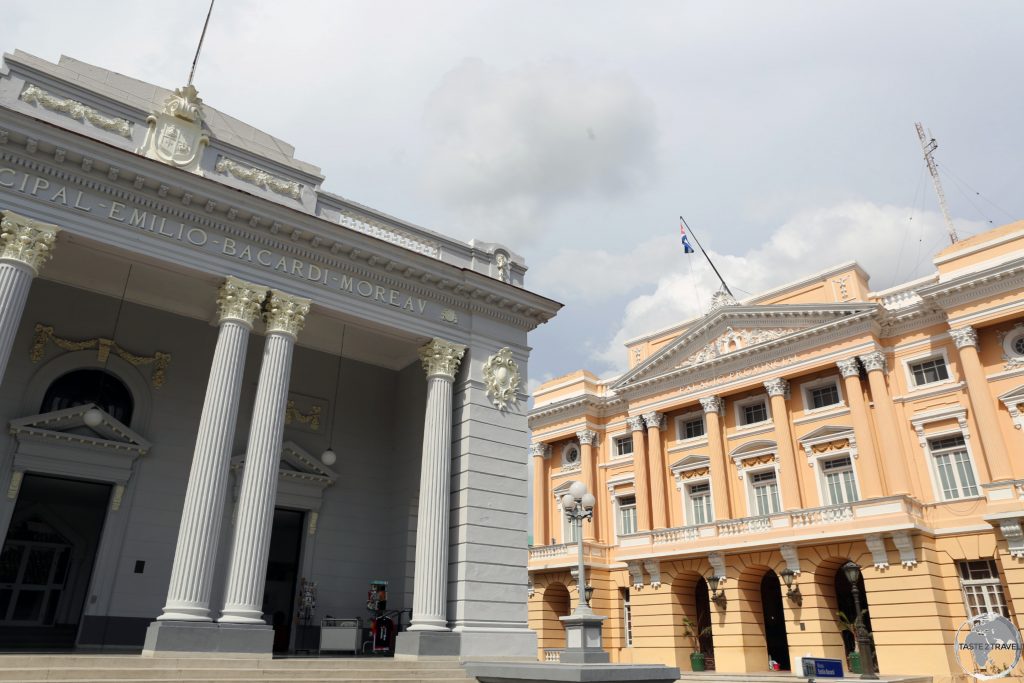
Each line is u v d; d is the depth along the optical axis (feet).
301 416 65.31
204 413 46.52
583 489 46.44
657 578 105.60
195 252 49.14
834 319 97.60
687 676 86.58
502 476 58.90
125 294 58.18
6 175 43.52
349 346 68.49
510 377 62.54
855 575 83.15
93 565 51.83
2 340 40.63
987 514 78.54
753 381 104.63
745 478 103.24
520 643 53.93
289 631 59.98
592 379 136.87
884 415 90.84
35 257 43.19
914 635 79.56
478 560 54.80
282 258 53.11
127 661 38.32
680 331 125.70
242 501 46.52
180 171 48.01
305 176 56.90
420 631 50.01
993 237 88.94
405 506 65.46
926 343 91.91
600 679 35.53
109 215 46.34
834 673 76.28
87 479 52.85
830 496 94.79
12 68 46.26
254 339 64.13
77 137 44.60
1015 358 83.82
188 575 42.50
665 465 114.73
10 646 48.11
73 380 55.72
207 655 41.19
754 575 98.78
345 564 63.26
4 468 49.70
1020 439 81.00
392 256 57.21
